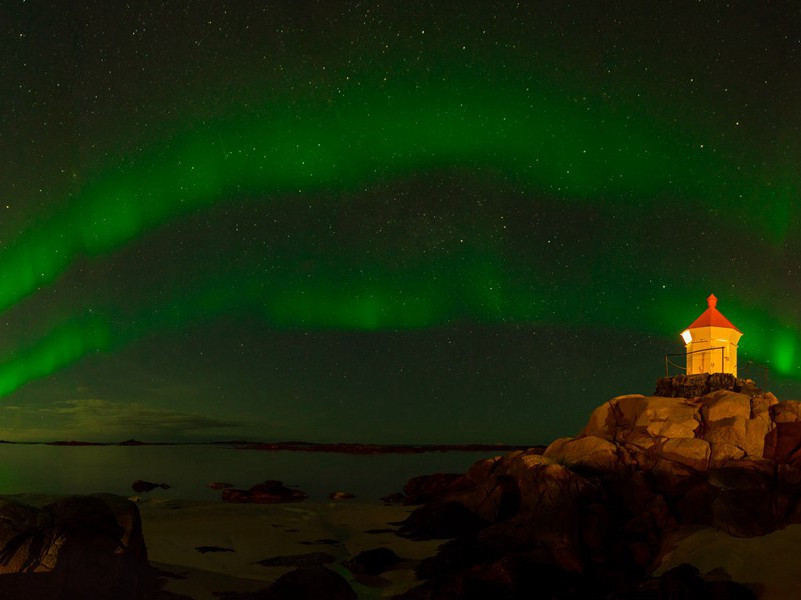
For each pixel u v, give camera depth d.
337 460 74.56
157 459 74.56
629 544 15.77
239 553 17.59
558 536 15.50
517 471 20.41
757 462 17.08
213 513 24.20
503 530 16.92
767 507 15.27
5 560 10.13
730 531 15.00
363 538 20.14
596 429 22.12
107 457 78.94
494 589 13.23
